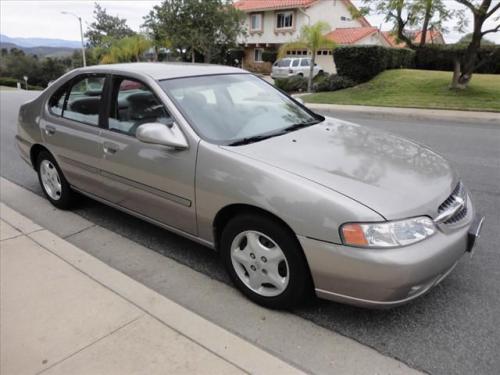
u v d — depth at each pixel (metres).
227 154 2.84
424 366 2.37
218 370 2.29
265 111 3.66
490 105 12.46
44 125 4.34
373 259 2.30
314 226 2.44
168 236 3.98
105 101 3.71
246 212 2.77
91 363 2.35
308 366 2.38
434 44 21.53
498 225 4.05
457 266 3.34
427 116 11.55
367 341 2.56
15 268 3.28
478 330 2.64
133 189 3.49
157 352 2.42
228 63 35.53
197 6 27.70
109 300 2.88
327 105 14.60
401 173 2.74
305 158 2.82
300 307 2.89
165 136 2.98
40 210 4.61
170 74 3.54
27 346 2.48
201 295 3.06
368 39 31.92
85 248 3.77
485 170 5.95
